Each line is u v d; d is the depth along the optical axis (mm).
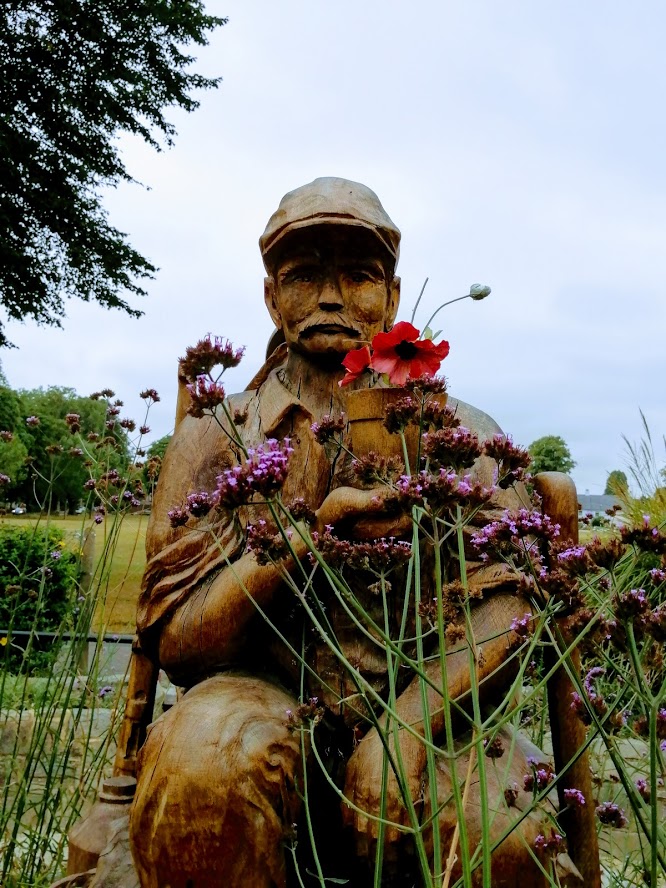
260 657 1867
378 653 1806
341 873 1715
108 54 16062
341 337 1985
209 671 1829
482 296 1799
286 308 2039
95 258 17359
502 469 1460
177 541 1907
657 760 1202
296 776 1525
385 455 1696
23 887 2418
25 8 15273
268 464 1309
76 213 16656
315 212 1941
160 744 1536
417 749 1548
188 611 1813
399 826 1195
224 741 1479
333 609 1825
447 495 1278
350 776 1580
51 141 16578
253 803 1438
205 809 1439
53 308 18031
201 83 17406
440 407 1602
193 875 1451
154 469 3133
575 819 1729
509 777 1618
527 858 1487
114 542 2902
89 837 1928
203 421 2057
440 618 1170
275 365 2258
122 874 1753
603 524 3787
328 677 1802
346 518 1701
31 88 15891
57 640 2920
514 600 1754
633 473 5227
